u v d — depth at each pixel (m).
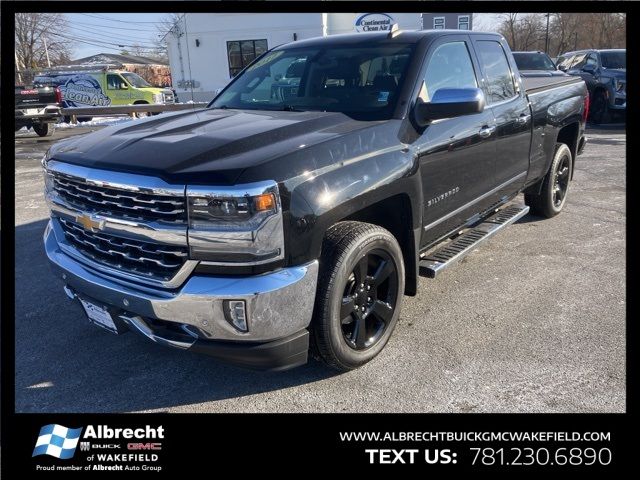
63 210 3.09
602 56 15.36
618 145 11.24
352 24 20.27
